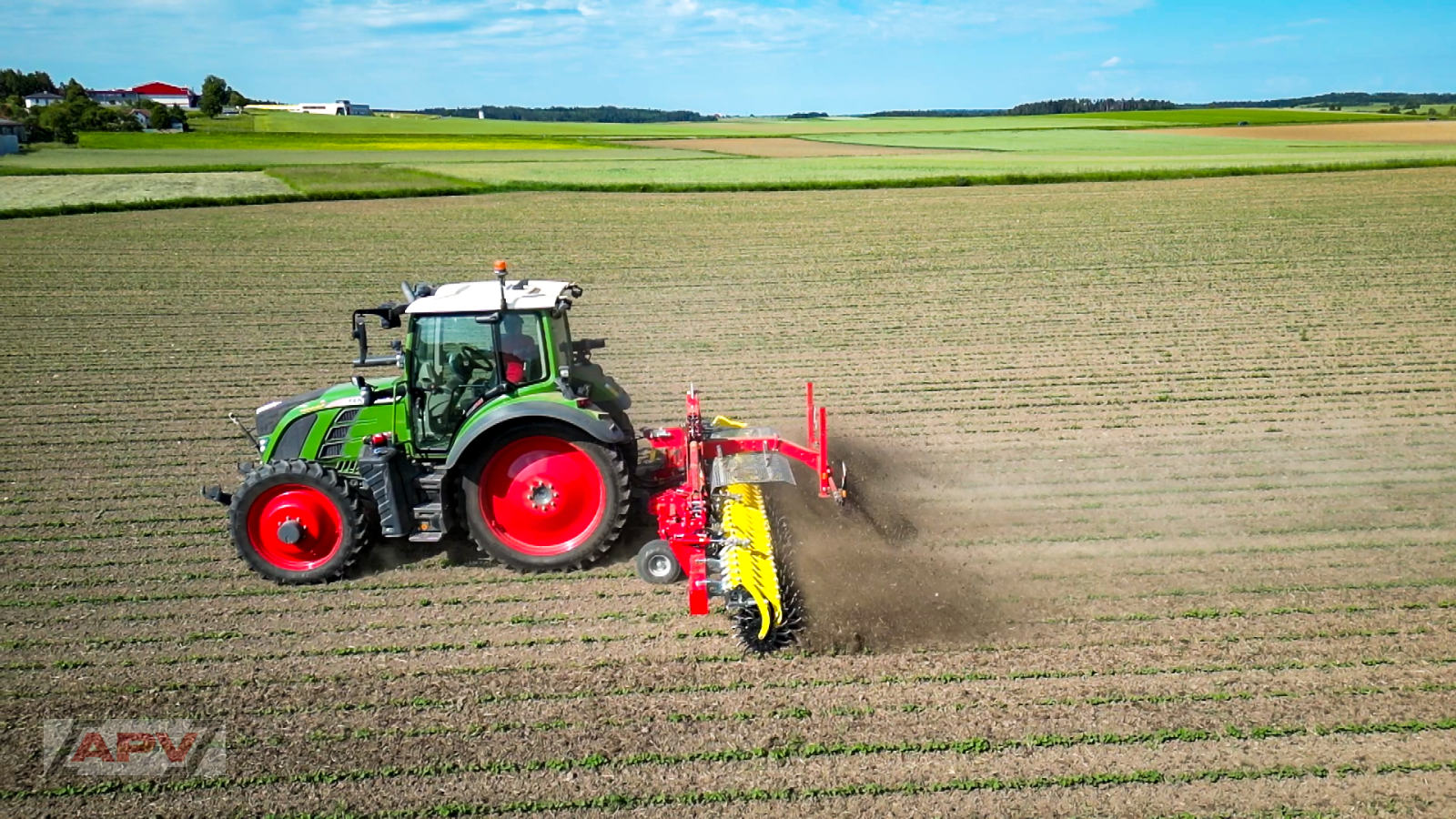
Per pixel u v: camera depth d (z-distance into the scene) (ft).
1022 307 60.80
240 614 25.46
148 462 37.19
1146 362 48.16
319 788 18.89
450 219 102.53
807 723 20.36
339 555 26.73
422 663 22.98
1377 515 29.91
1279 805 17.61
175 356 53.16
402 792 18.72
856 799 18.13
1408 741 19.21
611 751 19.66
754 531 24.53
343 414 27.61
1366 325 53.83
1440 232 80.79
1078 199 107.24
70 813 18.43
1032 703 20.77
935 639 23.38
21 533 30.76
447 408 27.04
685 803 18.17
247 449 38.55
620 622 24.62
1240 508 30.76
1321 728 19.60
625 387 46.37
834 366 49.29
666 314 61.62
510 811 18.13
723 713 20.77
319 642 24.00
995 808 17.78
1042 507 31.24
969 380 46.11
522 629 24.44
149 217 106.42
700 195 120.98
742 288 68.59
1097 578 26.25
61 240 91.25
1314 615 23.99
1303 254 73.92
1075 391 43.91
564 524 27.12
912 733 19.89
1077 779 18.40
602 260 79.71
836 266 75.31
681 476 29.63
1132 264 72.49
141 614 25.54
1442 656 22.00
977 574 26.58
